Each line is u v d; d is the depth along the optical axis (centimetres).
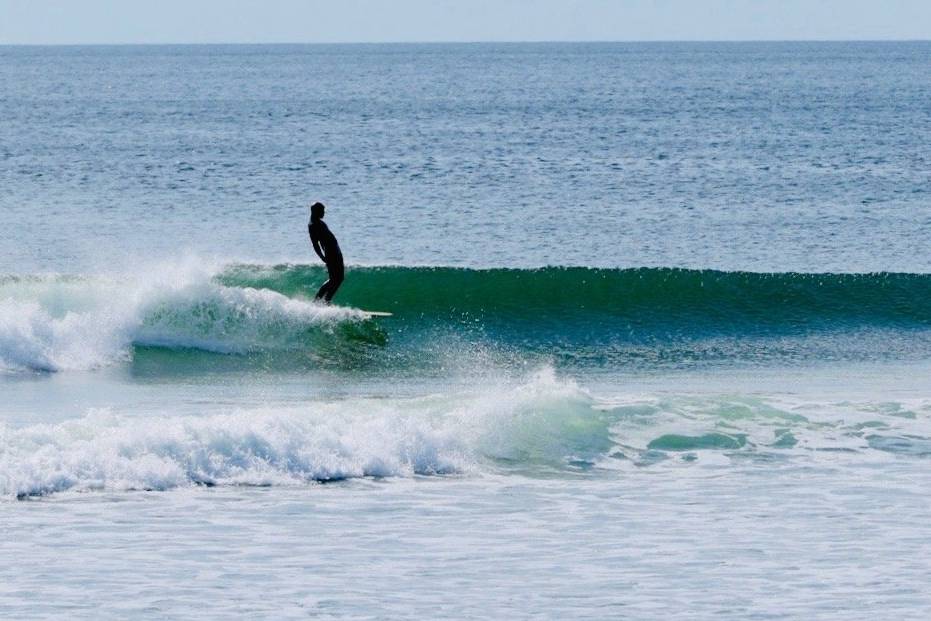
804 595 3703
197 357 7306
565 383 6488
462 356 7544
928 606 3619
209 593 3662
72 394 6334
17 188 16712
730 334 8144
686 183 17875
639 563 3969
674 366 7369
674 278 8731
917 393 6612
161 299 7531
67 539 4103
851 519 4434
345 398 6412
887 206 15350
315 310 7719
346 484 4819
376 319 8225
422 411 5481
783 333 8188
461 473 5012
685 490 4800
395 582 3781
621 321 8331
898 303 8619
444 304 8481
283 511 4456
